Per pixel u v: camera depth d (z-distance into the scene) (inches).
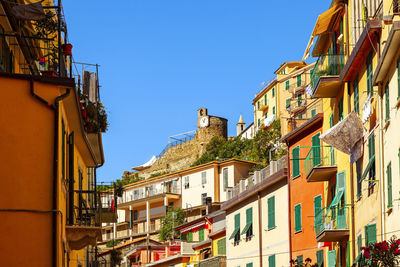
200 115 5743.1
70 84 796.6
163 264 2573.8
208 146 4955.7
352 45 1194.6
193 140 5674.2
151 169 5807.1
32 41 941.2
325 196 1441.9
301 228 1558.8
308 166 1432.1
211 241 2207.2
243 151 4566.9
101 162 1263.5
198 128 5723.4
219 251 2142.0
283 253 1648.6
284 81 3882.9
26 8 837.2
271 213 1726.1
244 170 3567.9
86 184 1227.9
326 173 1350.9
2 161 765.9
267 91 4060.0
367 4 1121.4
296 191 1589.6
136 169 6338.6
